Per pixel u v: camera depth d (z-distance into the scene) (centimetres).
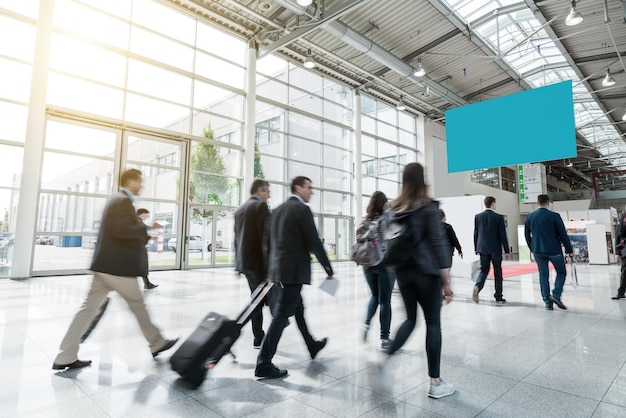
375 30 1019
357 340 294
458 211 744
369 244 279
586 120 1691
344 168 1369
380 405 176
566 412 169
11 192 719
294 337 302
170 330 315
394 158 1551
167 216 938
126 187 237
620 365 235
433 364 186
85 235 802
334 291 223
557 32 1019
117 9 862
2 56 714
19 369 221
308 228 215
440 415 166
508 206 2198
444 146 1761
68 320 350
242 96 1076
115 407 172
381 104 1520
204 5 915
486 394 190
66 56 792
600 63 1159
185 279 716
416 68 1205
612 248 1350
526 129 926
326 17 830
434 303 188
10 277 686
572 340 293
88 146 823
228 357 248
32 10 748
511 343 285
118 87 859
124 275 220
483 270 470
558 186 3170
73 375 212
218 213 1032
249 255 253
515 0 909
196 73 987
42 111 710
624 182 3359
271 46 991
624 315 389
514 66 1241
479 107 1014
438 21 990
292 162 1202
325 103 1310
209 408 172
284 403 178
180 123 959
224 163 1045
